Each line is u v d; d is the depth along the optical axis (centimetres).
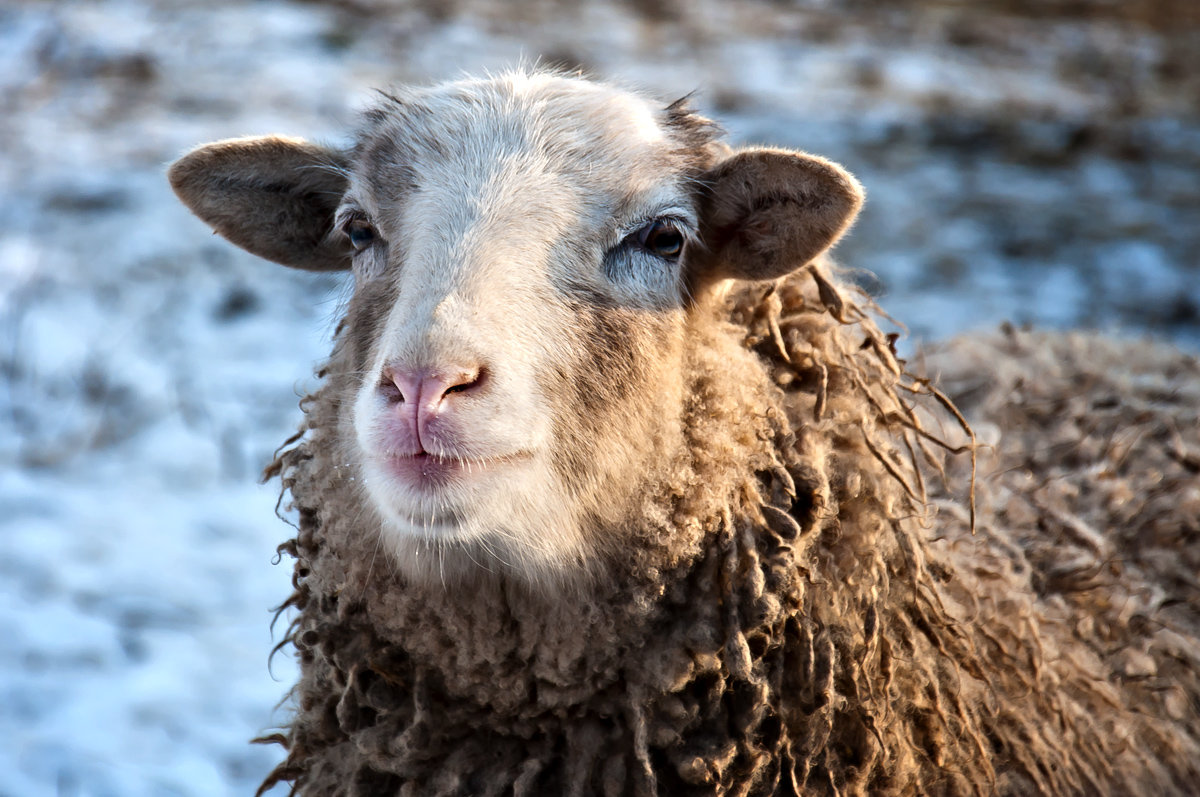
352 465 509
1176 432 661
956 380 682
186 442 1265
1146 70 2755
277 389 1360
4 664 920
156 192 1788
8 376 1355
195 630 988
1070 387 686
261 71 2219
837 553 503
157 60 2241
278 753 859
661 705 485
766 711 487
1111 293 1612
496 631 488
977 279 1636
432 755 500
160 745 855
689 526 488
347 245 607
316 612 533
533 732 498
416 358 452
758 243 536
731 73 2458
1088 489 621
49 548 1077
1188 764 557
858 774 489
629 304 510
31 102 2058
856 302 571
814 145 2086
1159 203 1959
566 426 480
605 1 2912
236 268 1617
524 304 480
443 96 557
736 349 529
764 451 508
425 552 481
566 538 482
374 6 2617
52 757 829
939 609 512
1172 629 592
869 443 512
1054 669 539
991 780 507
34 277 1523
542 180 514
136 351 1420
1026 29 3028
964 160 2108
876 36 2870
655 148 537
